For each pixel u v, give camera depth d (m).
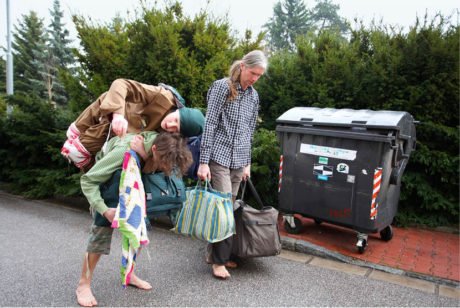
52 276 2.73
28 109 5.89
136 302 2.34
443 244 3.83
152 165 2.02
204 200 2.51
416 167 4.54
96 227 2.16
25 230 3.99
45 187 5.55
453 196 4.39
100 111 2.03
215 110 2.64
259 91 5.27
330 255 3.31
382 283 2.79
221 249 2.67
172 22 4.73
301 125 3.65
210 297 2.45
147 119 2.23
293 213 3.84
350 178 3.33
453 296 2.60
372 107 4.52
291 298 2.47
